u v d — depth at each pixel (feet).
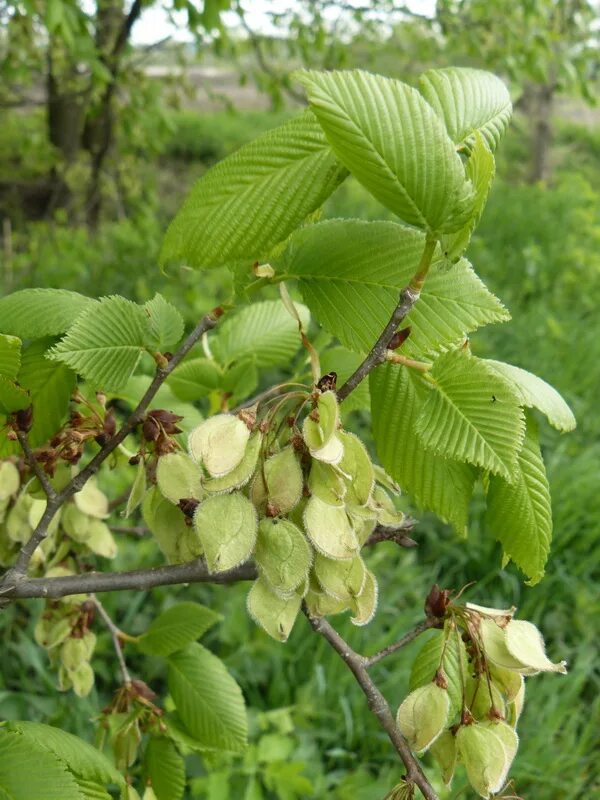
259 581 0.67
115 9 3.87
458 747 0.70
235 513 0.65
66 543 0.97
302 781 1.59
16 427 0.74
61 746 0.78
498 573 2.38
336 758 1.88
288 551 0.65
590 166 10.53
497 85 0.75
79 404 0.88
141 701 0.98
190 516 0.73
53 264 3.87
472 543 2.40
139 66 4.49
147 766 1.01
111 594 1.97
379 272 0.73
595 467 2.68
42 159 4.72
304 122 0.67
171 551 0.76
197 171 7.92
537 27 3.99
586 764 1.89
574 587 2.33
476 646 0.70
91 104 4.42
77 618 1.02
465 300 0.71
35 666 1.78
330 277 0.74
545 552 0.76
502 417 0.67
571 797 1.81
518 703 0.73
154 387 0.75
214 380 1.04
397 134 0.60
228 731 1.01
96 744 1.00
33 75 4.64
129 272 3.94
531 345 3.65
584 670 2.07
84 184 4.75
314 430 0.64
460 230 0.64
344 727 1.91
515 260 4.97
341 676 1.98
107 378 0.74
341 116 0.59
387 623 2.17
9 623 1.93
